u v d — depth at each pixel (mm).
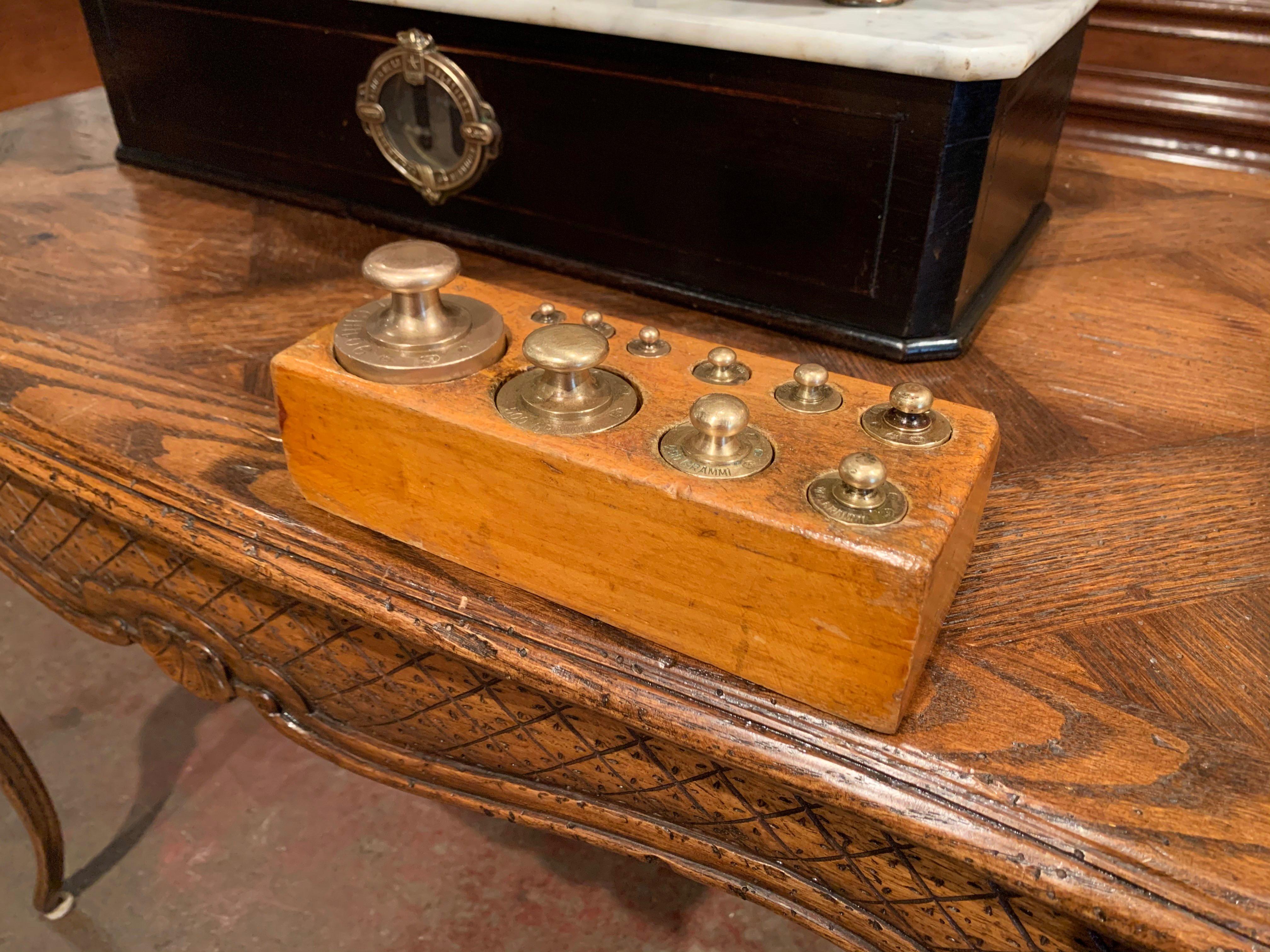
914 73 615
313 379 475
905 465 418
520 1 727
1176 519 565
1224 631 485
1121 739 427
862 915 482
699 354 499
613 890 1146
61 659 1398
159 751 1276
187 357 713
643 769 500
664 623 456
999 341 761
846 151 677
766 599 410
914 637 384
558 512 442
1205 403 681
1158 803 398
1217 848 380
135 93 1021
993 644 479
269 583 531
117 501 576
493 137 818
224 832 1186
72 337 736
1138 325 786
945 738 427
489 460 443
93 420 637
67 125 1197
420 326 477
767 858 497
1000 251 830
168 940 1074
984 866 389
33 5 1502
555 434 432
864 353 746
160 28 951
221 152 1010
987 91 625
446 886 1141
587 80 751
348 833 1194
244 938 1079
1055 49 762
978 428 444
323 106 905
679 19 675
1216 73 1146
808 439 433
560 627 480
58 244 892
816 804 448
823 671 421
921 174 657
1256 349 750
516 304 539
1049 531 558
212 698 688
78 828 1180
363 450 490
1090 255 910
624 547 434
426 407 449
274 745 1301
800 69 661
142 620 662
